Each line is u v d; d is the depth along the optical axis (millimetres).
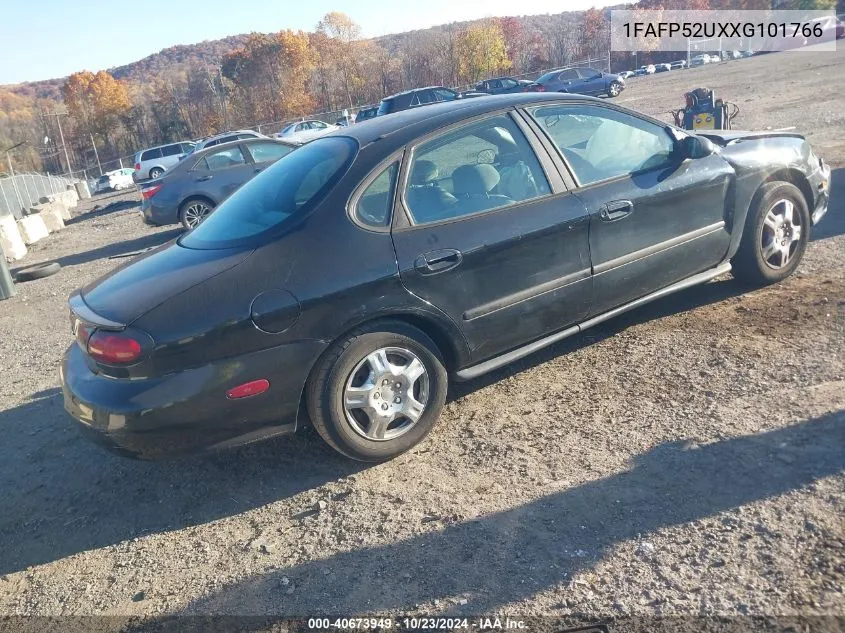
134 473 3943
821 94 16781
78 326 3389
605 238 4074
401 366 3541
